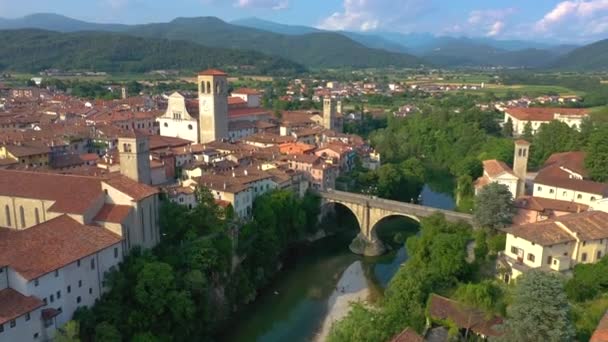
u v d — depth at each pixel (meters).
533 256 96.00
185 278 96.31
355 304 85.44
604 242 97.69
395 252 145.00
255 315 109.75
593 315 77.50
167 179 152.25
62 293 79.31
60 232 84.94
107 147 190.38
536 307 65.69
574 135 185.25
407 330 72.19
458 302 85.94
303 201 149.88
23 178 103.12
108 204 97.94
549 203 125.06
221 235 113.44
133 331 85.38
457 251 101.50
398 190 181.75
